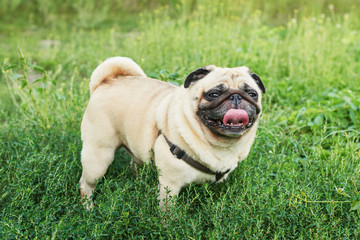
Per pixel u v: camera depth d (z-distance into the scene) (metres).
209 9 9.25
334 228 2.98
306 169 3.71
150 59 7.20
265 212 2.98
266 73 6.89
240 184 3.40
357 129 4.80
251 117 2.96
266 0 13.78
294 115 5.15
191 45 7.71
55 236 2.72
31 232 2.80
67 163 3.69
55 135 4.47
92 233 2.75
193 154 3.10
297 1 13.38
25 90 5.67
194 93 3.10
